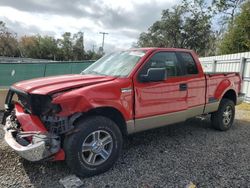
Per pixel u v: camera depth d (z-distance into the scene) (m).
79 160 3.69
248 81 11.09
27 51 71.62
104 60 5.27
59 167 4.11
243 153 4.93
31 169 4.05
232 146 5.30
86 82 3.96
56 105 3.54
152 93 4.52
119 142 4.09
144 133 6.04
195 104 5.41
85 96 3.67
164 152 4.88
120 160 4.47
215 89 5.93
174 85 4.89
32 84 3.97
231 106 6.48
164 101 4.73
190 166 4.29
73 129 3.64
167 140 5.59
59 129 3.57
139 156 4.67
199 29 43.44
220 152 4.95
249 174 4.03
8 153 4.58
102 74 4.64
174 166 4.28
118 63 4.80
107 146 4.02
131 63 4.58
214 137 5.89
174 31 46.47
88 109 3.70
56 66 15.45
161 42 49.16
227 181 3.80
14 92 4.28
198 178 3.88
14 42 67.19
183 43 46.22
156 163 4.38
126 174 3.96
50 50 74.44
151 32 50.38
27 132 3.62
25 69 14.59
